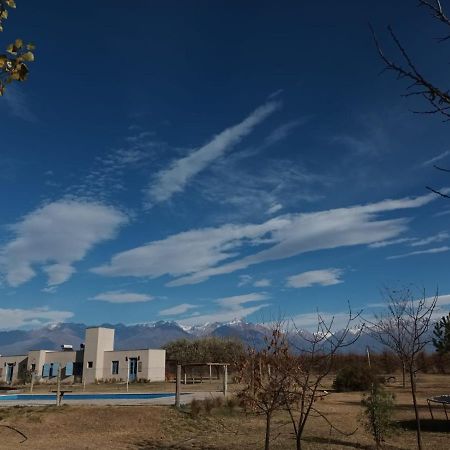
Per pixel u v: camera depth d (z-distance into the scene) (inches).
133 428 652.1
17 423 644.1
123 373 1931.6
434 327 579.8
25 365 2119.8
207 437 598.9
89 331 2003.0
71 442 571.2
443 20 121.0
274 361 313.0
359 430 606.5
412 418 709.3
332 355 301.3
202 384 1563.7
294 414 746.8
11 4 142.1
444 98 122.3
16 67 143.8
